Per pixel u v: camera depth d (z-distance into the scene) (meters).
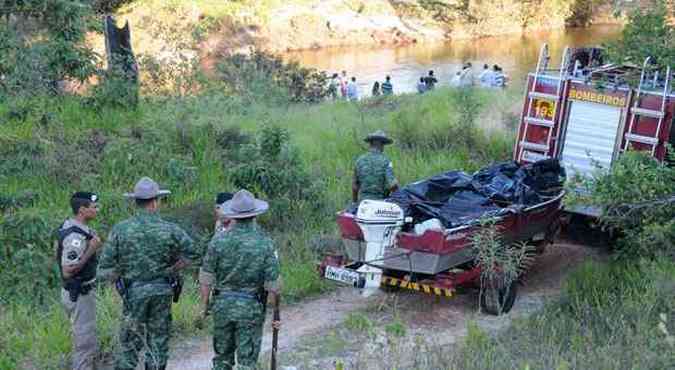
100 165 12.61
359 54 44.94
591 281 9.72
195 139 13.86
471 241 8.97
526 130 12.07
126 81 15.46
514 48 47.53
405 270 8.77
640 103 11.14
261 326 6.88
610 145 11.41
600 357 7.20
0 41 14.80
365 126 16.80
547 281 10.48
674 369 6.89
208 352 8.23
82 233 7.23
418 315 9.24
